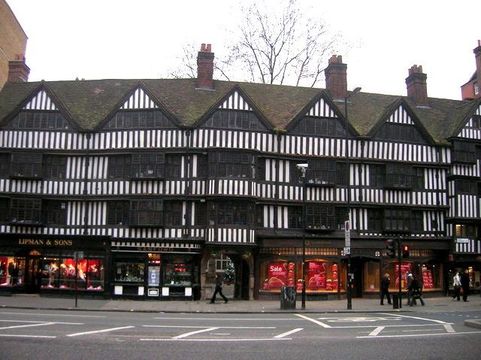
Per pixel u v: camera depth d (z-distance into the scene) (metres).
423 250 26.25
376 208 25.50
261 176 24.33
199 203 23.81
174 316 16.25
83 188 24.20
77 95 26.66
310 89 27.73
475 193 27.03
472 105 27.98
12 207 23.92
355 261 25.70
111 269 23.45
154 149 23.92
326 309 19.06
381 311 18.56
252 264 23.95
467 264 27.16
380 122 25.95
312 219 24.52
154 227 23.64
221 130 24.09
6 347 9.37
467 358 8.80
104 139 24.36
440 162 26.67
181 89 26.33
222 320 14.98
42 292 23.53
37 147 24.38
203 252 23.61
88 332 11.59
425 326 13.79
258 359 8.56
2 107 25.88
